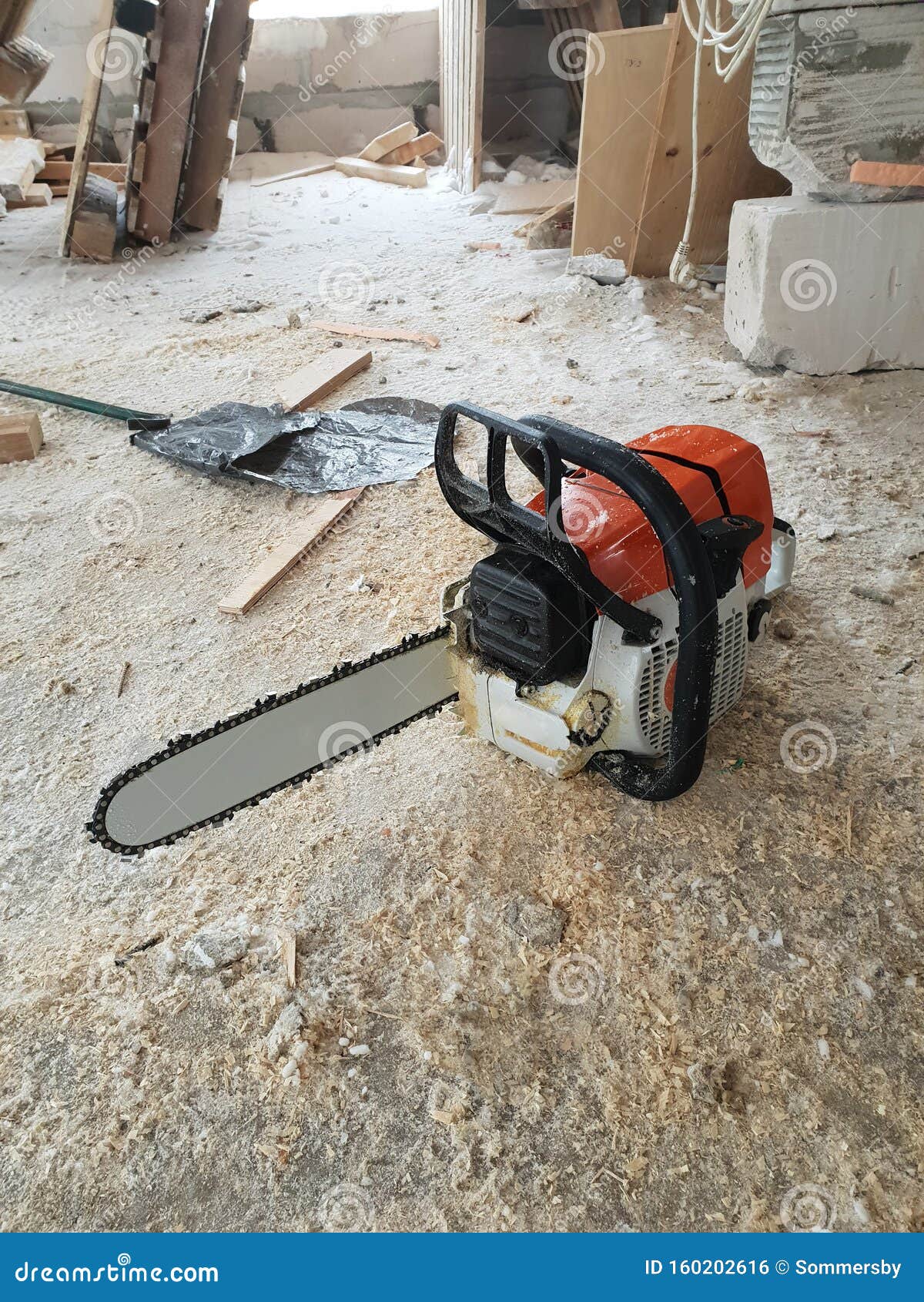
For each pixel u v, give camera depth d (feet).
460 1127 5.13
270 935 6.19
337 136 31.73
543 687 6.20
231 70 22.71
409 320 17.19
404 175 28.40
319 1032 5.62
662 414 13.02
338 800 7.14
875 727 7.57
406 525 10.73
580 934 6.09
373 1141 5.11
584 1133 5.08
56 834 7.07
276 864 6.68
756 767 7.23
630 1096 5.23
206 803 6.01
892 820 6.75
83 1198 4.97
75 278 21.04
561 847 6.66
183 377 15.16
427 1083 5.35
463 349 15.74
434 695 6.71
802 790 7.01
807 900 6.21
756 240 13.44
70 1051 5.62
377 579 9.79
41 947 6.22
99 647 9.05
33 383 15.06
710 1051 5.42
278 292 19.36
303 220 25.40
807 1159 4.91
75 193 21.61
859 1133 5.00
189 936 6.22
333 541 10.55
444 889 6.42
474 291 18.51
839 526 10.19
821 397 13.26
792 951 5.92
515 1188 4.88
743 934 6.03
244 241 23.35
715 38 13.26
